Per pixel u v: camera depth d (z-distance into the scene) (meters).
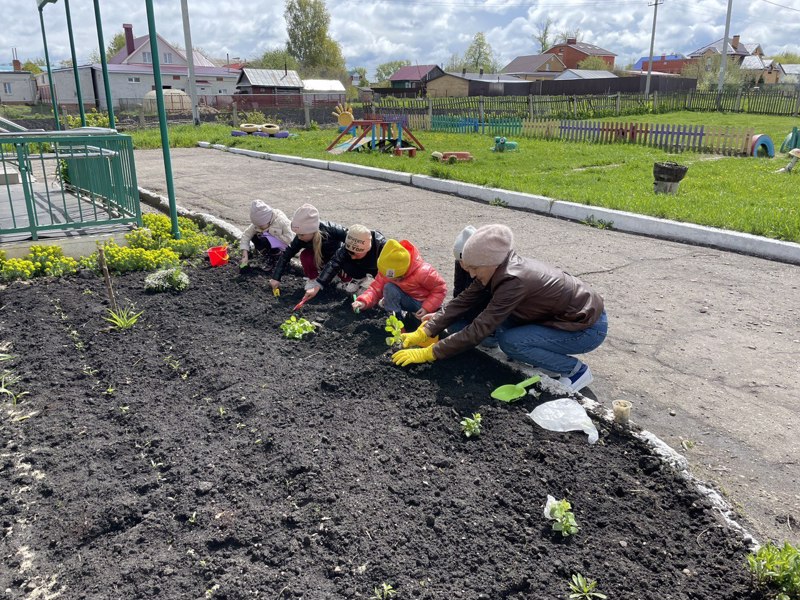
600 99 34.03
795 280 6.24
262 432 3.25
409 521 2.61
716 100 37.78
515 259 3.65
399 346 4.09
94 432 3.33
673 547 2.51
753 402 3.87
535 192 10.35
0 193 9.20
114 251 6.12
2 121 11.11
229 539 2.54
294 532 2.56
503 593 2.28
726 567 2.41
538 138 23.03
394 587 2.30
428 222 8.87
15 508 2.77
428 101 28.61
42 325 4.66
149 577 2.37
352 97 72.00
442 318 3.86
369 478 2.87
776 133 24.30
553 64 84.00
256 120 30.89
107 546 2.55
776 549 2.36
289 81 56.69
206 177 13.26
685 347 4.66
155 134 22.81
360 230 4.64
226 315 4.92
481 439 3.18
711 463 3.26
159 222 7.16
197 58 60.75
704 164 15.09
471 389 3.65
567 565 2.41
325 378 3.76
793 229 7.45
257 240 6.21
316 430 3.26
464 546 2.48
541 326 3.70
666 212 8.48
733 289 5.96
